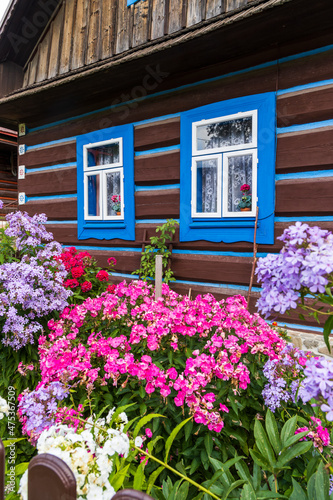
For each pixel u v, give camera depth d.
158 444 1.78
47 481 0.84
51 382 1.73
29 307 2.73
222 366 1.82
